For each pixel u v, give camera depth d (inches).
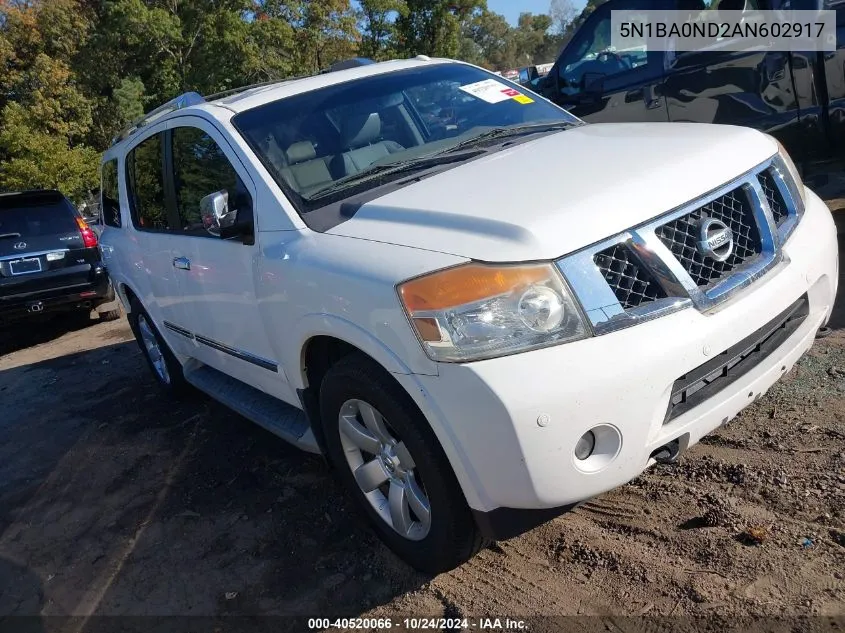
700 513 107.4
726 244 95.9
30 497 164.9
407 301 88.8
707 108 228.8
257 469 153.9
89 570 129.6
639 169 100.2
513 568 105.2
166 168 156.3
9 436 208.7
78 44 1266.0
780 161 112.4
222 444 170.6
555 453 83.3
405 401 94.5
